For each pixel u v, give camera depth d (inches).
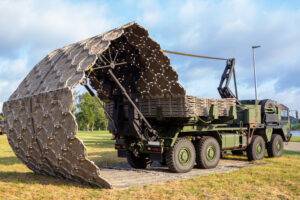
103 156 684.1
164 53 439.8
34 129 407.2
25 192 349.7
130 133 488.1
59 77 387.9
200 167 505.0
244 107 600.7
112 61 451.8
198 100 489.4
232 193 348.2
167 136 494.3
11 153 747.4
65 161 377.4
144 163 523.5
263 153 617.0
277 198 331.6
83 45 409.1
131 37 439.8
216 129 534.3
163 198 328.2
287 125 693.3
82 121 3169.3
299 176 429.4
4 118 482.3
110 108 513.3
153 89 489.7
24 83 478.6
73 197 331.6
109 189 362.3
